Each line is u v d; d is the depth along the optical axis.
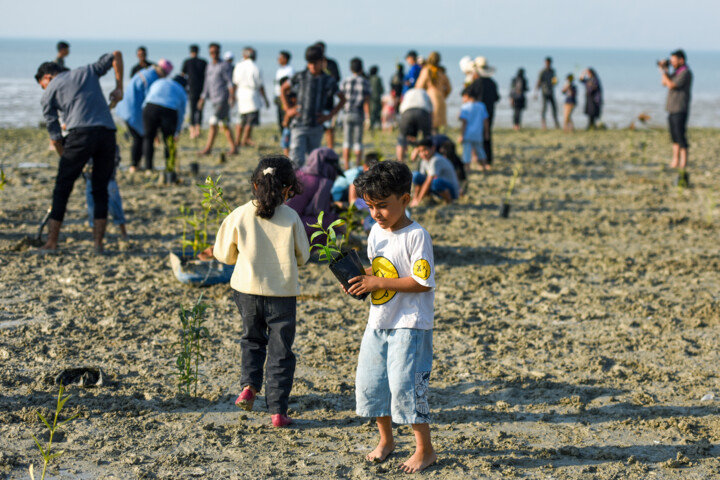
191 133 40.78
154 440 9.16
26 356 11.59
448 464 8.74
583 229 21.16
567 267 17.52
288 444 9.20
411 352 8.30
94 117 16.39
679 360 12.28
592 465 8.79
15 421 9.48
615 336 13.30
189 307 13.95
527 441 9.43
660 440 9.48
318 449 9.07
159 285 15.16
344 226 16.81
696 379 11.50
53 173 27.30
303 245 9.55
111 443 9.01
